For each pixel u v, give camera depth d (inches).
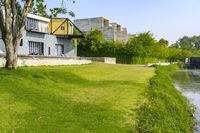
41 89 780.6
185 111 921.5
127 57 3181.6
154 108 711.7
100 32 3393.2
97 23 3809.1
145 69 2014.0
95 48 3164.4
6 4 906.7
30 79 858.8
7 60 934.4
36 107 604.1
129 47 3157.0
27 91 723.4
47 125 496.4
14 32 937.5
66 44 2393.0
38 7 1083.3
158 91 996.6
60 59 1593.3
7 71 880.3
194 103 1141.1
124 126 533.6
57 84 898.1
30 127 480.1
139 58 3262.8
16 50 940.6
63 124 509.0
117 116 586.9
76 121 531.2
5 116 522.9
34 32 2000.5
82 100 717.3
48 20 2223.2
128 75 1456.7
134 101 753.6
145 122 577.3
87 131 485.1
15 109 571.2
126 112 631.2
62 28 2411.4
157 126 572.1
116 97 786.2
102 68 1592.0
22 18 941.8
